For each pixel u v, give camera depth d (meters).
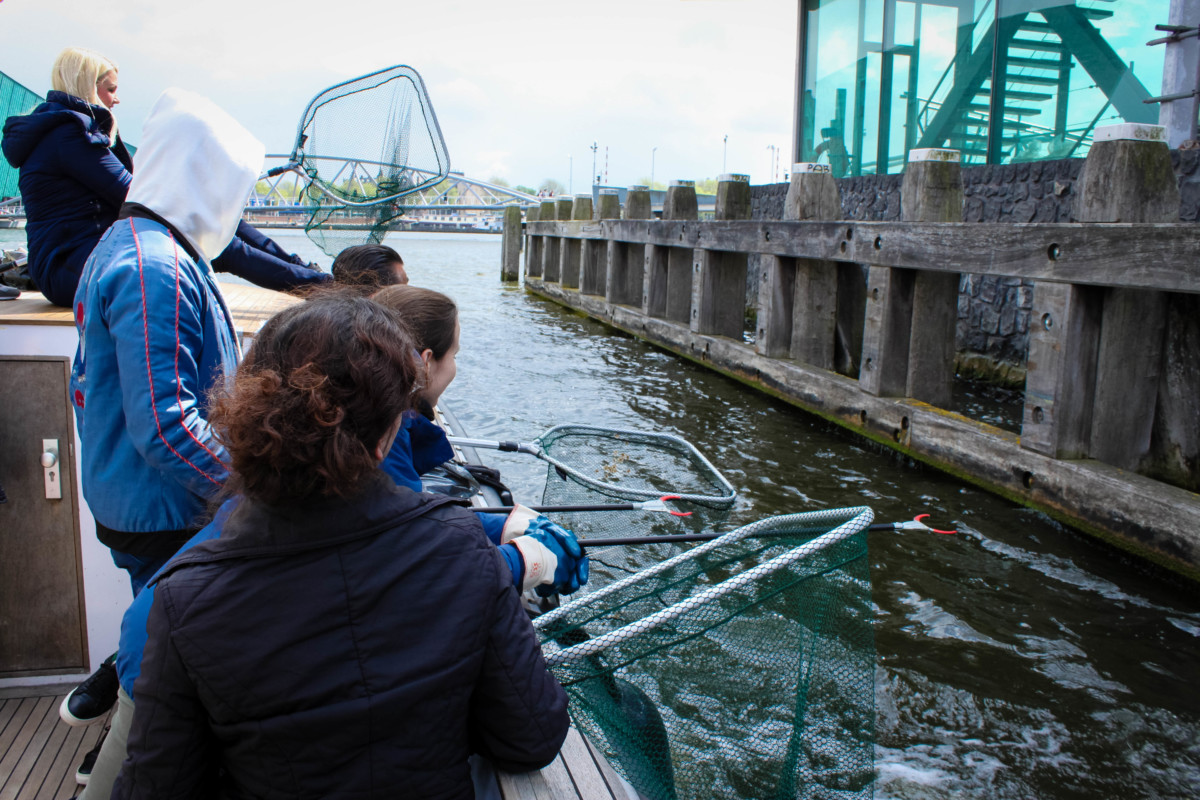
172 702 1.10
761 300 8.66
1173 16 7.10
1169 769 3.08
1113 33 8.03
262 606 1.09
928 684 3.55
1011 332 8.50
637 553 2.99
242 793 1.16
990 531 5.01
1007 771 3.07
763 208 13.39
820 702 1.91
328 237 3.68
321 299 1.17
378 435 1.14
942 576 4.46
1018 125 9.22
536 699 1.26
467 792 1.22
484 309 15.59
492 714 1.26
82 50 2.64
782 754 1.85
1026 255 5.26
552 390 8.58
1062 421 5.06
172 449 1.67
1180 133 7.06
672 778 1.78
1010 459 5.41
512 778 1.53
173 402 1.68
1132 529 4.57
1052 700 3.45
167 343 1.69
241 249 3.18
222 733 1.11
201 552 1.12
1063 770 3.07
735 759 1.82
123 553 1.85
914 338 6.61
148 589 1.42
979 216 8.77
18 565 2.33
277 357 1.12
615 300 13.30
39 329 2.24
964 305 9.09
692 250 11.29
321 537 1.10
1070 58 8.52
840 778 1.92
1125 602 4.20
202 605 1.08
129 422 1.67
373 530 1.12
